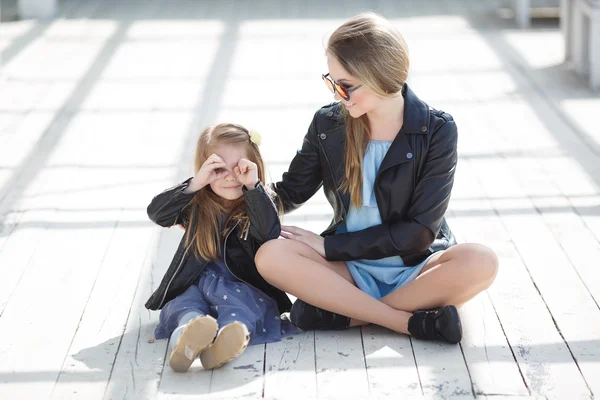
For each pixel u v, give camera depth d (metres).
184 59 7.14
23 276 3.48
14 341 2.96
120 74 6.75
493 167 4.79
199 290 2.98
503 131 5.39
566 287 3.32
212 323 2.61
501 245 3.76
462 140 5.26
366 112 2.94
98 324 3.08
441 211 2.92
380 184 2.93
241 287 2.96
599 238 3.79
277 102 6.03
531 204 4.24
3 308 3.20
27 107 5.96
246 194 2.86
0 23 8.46
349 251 2.94
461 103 5.97
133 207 4.26
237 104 5.99
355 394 2.60
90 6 9.19
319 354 2.84
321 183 3.17
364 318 2.93
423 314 2.88
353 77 2.76
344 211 3.01
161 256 3.67
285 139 5.30
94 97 6.19
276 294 3.08
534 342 2.90
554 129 5.40
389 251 2.94
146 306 3.05
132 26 8.30
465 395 2.58
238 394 2.61
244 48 7.45
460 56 7.12
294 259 2.87
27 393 2.64
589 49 6.40
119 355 2.86
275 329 2.96
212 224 2.96
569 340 2.91
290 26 8.21
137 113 5.84
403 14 8.66
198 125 5.59
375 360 2.80
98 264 3.59
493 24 8.16
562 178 4.58
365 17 2.80
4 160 4.96
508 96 6.09
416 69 6.79
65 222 4.06
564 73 6.59
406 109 2.92
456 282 2.85
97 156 5.04
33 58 7.18
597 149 5.02
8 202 4.32
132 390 2.65
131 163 4.93
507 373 2.70
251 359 2.82
